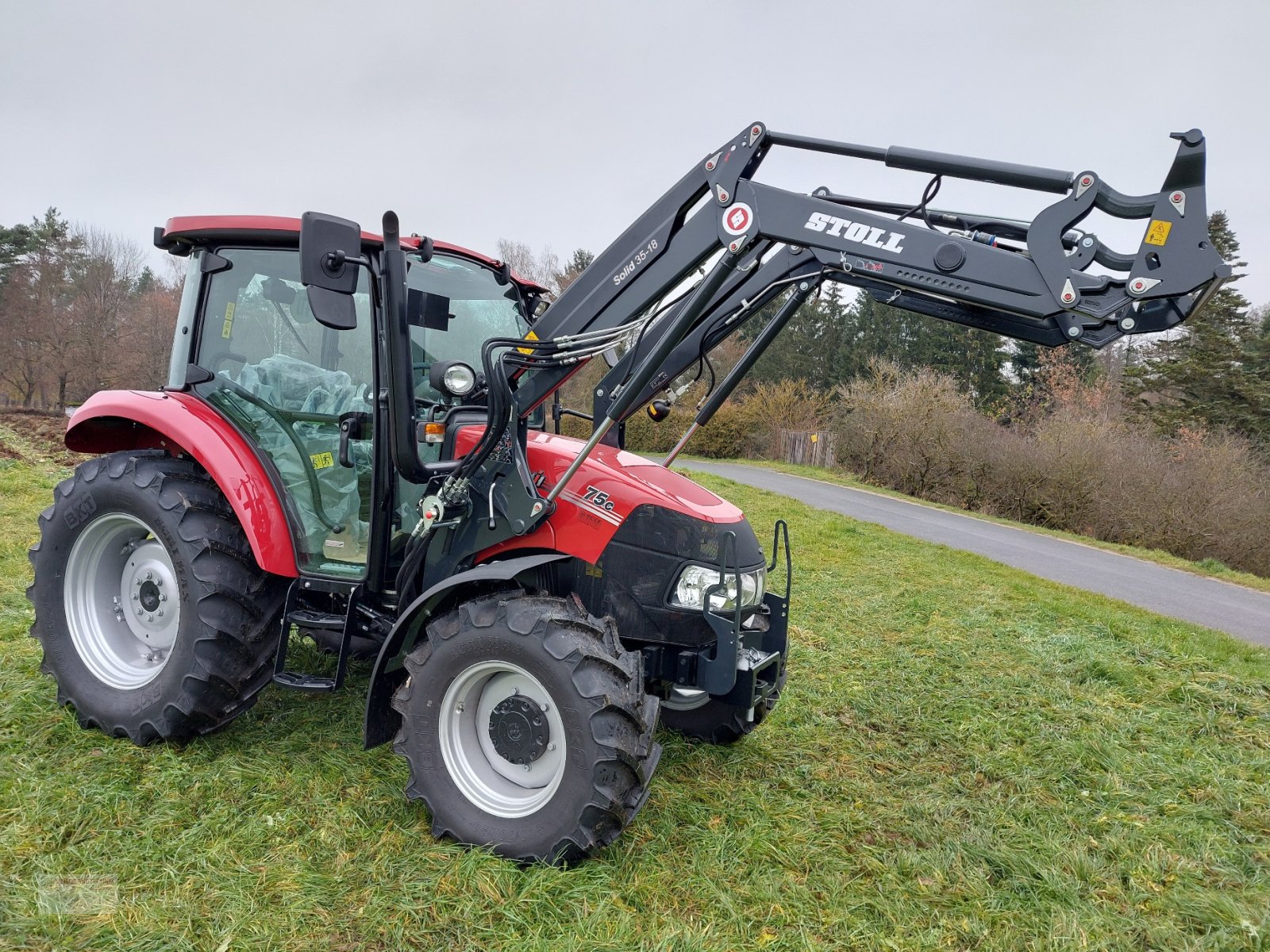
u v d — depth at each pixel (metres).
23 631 4.18
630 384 2.71
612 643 2.65
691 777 3.40
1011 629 6.47
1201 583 11.59
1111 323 2.48
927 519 15.66
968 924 2.53
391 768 3.15
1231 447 17.80
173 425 3.29
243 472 3.16
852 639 5.80
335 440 3.21
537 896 2.41
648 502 2.97
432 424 3.07
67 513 3.40
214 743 3.24
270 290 3.36
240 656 3.14
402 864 2.56
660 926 2.39
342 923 2.29
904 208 2.87
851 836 3.04
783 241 2.68
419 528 2.95
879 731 4.16
